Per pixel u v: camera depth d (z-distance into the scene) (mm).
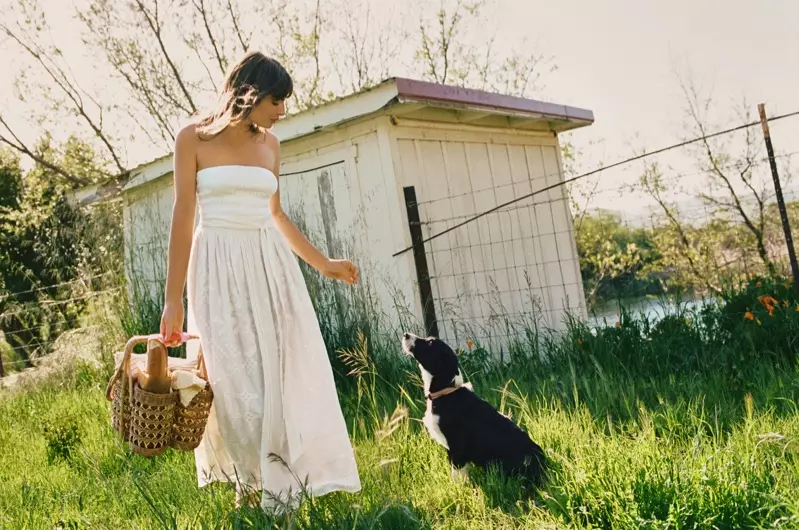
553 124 8859
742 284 5453
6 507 3191
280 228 3000
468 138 7426
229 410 2568
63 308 9352
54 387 6816
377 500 2648
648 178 10953
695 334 4789
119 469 3656
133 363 2580
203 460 2781
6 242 12344
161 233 7750
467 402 3197
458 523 2529
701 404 3572
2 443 4801
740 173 10336
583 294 9055
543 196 8602
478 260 7223
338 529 2365
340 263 3131
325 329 5363
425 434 3570
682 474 2406
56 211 11430
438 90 6336
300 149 7035
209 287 2613
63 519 2898
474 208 7305
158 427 2381
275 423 2621
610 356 4699
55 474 3791
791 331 4516
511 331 7074
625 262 10758
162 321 2514
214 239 2643
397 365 5051
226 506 2664
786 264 6418
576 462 2707
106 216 8633
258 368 2609
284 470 2598
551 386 4223
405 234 6309
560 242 8789
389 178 6359
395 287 6203
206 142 2650
